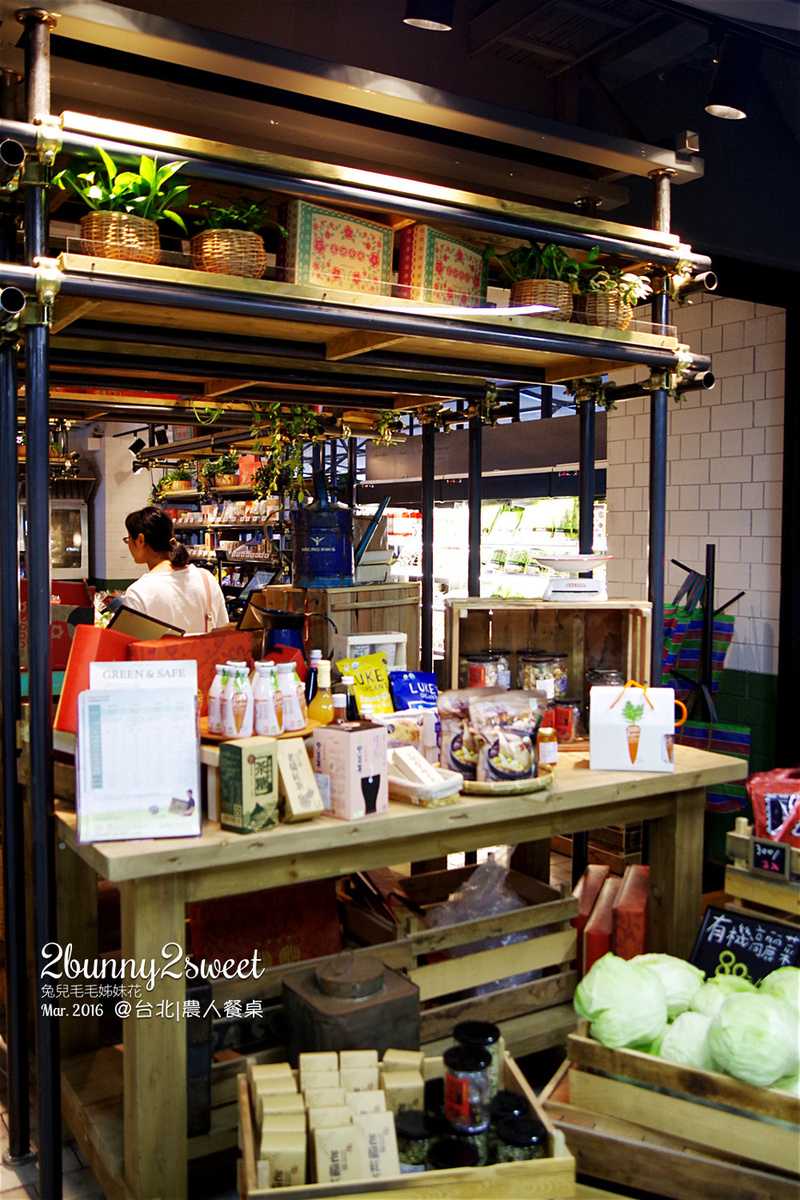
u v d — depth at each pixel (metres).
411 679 3.22
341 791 2.46
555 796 2.76
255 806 2.31
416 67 3.77
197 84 3.23
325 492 4.38
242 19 3.33
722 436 5.59
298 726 2.58
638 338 3.41
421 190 2.96
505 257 3.53
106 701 2.26
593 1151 2.30
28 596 2.38
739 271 4.99
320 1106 2.01
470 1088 2.04
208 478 11.34
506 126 3.22
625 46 3.93
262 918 2.89
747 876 2.87
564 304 3.32
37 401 2.35
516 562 9.49
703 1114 2.23
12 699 2.67
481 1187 1.93
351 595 4.26
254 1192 1.84
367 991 2.29
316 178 2.78
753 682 5.46
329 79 2.87
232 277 2.56
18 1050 2.75
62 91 2.99
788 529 5.19
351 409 5.64
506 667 3.43
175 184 2.66
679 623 5.34
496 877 3.18
